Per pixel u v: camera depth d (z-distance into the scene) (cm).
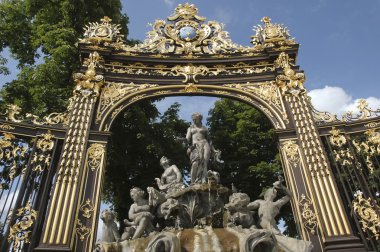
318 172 864
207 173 954
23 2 1541
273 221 792
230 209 812
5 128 865
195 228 792
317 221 805
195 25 1220
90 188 832
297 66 1095
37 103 1220
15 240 730
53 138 889
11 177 805
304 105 996
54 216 764
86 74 1031
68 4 1430
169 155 1507
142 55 1116
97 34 1145
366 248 758
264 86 1066
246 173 1608
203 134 1034
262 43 1178
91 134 915
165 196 905
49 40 1331
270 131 1645
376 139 903
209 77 1092
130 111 1443
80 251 749
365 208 816
